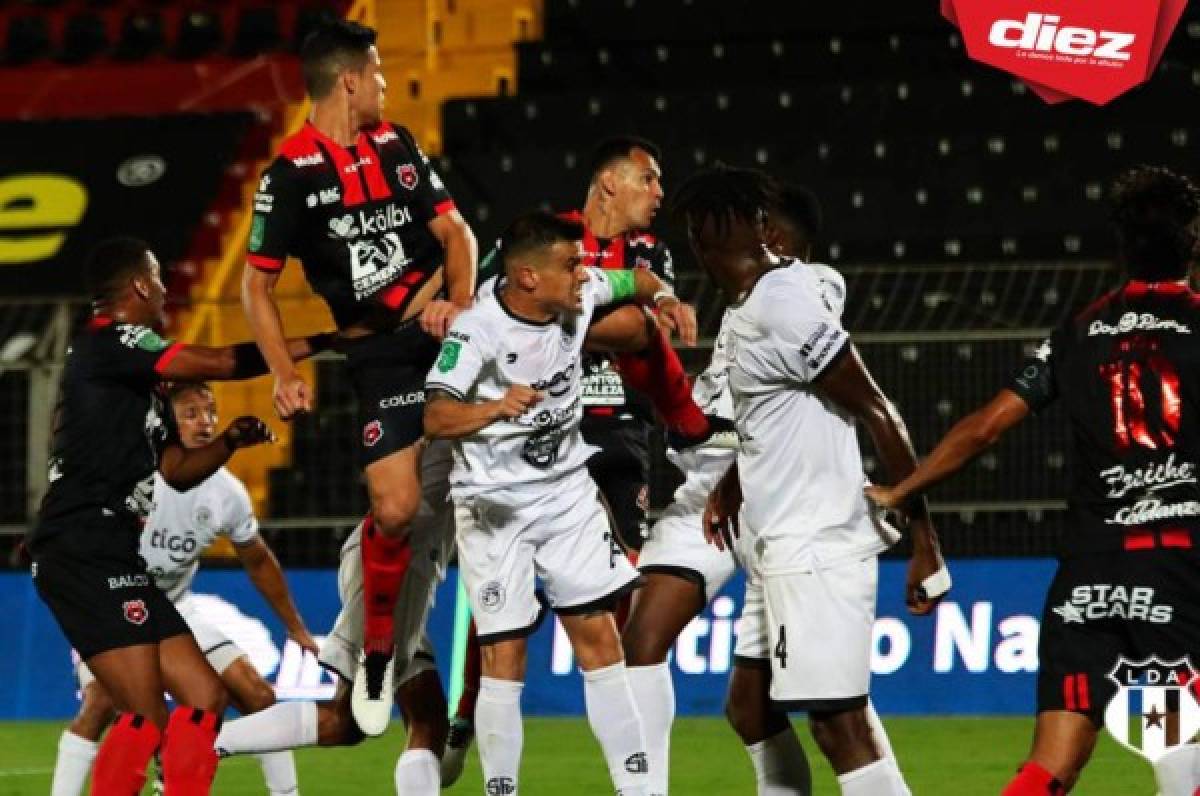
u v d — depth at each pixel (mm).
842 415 18422
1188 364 16188
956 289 47281
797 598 18141
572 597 20047
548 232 19094
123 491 20781
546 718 38125
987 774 29266
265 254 21234
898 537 18734
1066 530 16875
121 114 58906
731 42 58844
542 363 19531
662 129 55562
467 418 18703
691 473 22641
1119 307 16688
